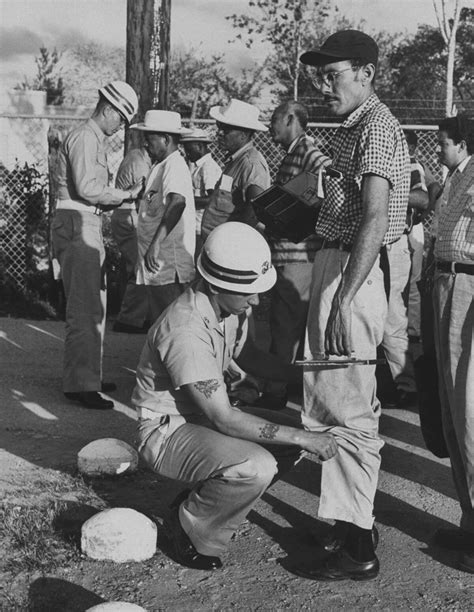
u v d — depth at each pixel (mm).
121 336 8453
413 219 6082
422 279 4805
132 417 5922
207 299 3604
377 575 3752
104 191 5910
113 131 6012
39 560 3748
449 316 3756
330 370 3604
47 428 5613
